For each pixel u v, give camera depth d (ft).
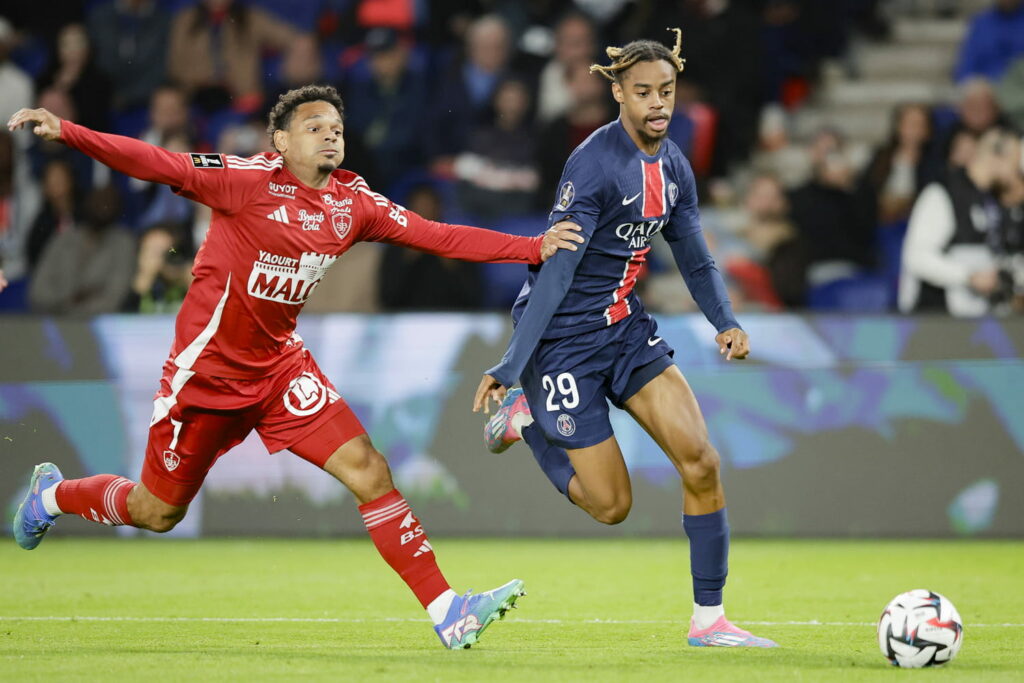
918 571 93.25
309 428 55.77
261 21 147.64
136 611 72.64
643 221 58.80
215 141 145.18
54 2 147.84
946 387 114.01
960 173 133.08
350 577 90.43
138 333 116.67
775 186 139.85
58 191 136.87
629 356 59.77
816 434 114.52
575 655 53.57
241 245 53.36
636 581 87.61
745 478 114.52
